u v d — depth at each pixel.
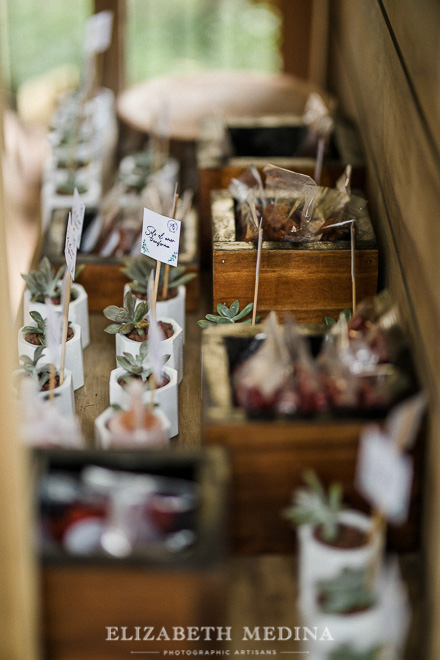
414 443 1.53
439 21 1.69
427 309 1.56
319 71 3.75
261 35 5.05
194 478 1.34
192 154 3.10
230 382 1.63
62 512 1.30
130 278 2.32
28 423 1.51
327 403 1.52
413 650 1.45
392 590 1.35
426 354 1.54
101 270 2.33
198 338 2.33
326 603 1.35
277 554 1.60
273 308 2.13
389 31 2.19
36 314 2.01
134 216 2.63
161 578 1.19
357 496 1.54
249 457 1.51
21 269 2.62
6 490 1.11
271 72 4.96
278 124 2.91
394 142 2.06
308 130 2.88
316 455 1.51
